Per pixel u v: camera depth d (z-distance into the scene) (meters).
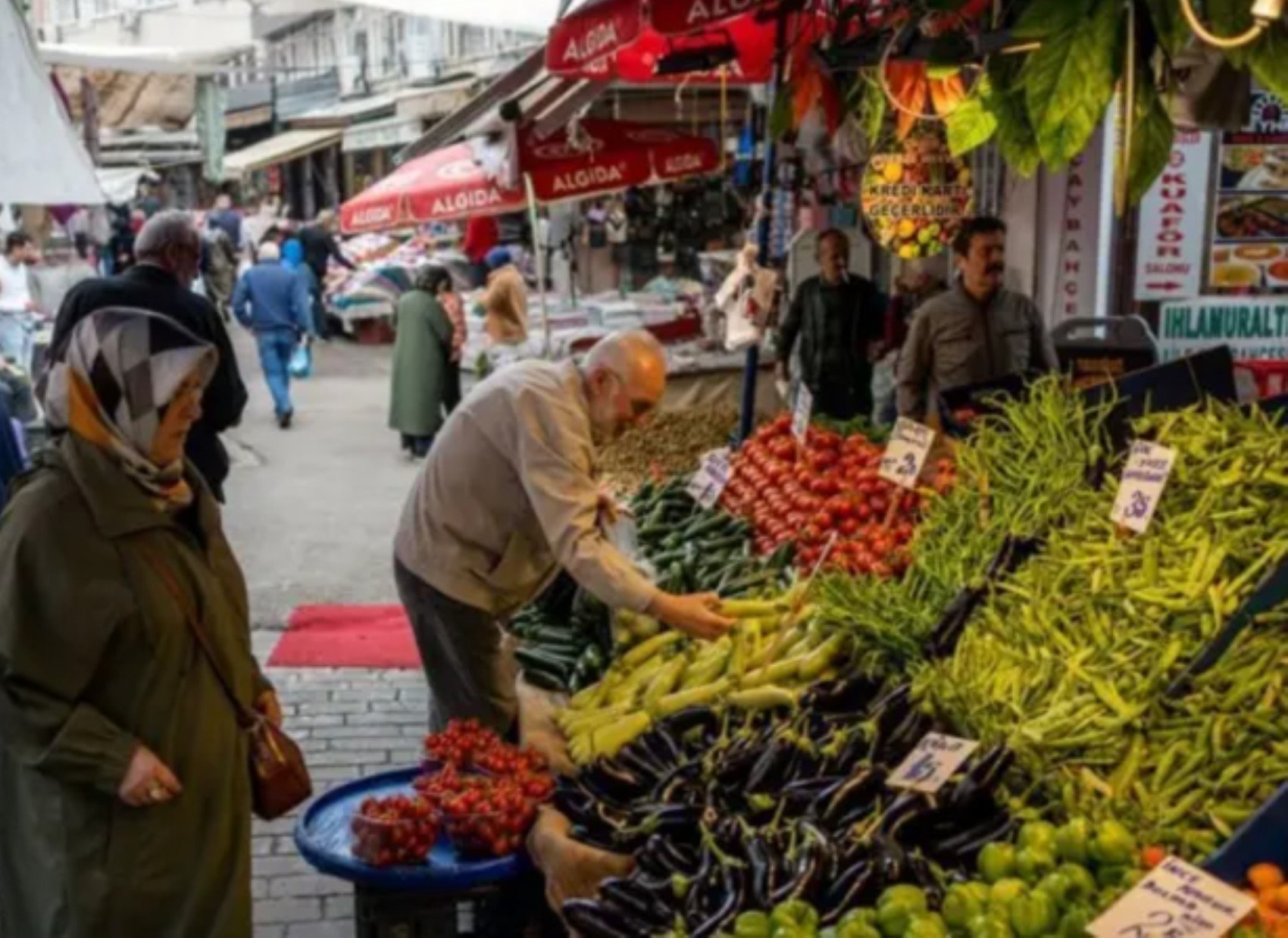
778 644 4.36
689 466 8.27
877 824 3.29
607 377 4.38
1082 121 2.97
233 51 16.38
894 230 7.17
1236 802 3.17
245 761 3.48
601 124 8.55
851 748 3.70
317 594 8.97
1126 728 3.38
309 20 30.45
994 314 6.81
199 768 3.32
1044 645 3.71
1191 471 3.99
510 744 4.73
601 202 15.59
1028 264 9.05
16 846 3.36
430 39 22.84
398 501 11.46
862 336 8.71
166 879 3.27
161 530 3.30
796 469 5.68
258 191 34.28
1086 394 5.02
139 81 16.03
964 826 3.32
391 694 7.20
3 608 3.14
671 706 4.31
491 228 12.20
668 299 14.03
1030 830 3.02
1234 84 5.72
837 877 3.12
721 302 7.18
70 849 3.25
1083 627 3.71
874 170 7.14
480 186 8.45
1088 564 3.87
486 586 4.75
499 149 8.27
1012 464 4.48
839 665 4.23
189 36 29.62
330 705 7.04
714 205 14.95
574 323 13.75
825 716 3.95
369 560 9.77
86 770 3.17
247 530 10.55
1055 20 2.94
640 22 4.25
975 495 4.48
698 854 3.44
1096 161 8.52
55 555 3.16
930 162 7.09
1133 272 8.42
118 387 3.21
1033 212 8.97
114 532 3.21
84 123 14.05
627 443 8.48
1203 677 3.42
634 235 15.20
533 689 5.02
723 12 4.24
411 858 3.80
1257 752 3.23
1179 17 2.89
